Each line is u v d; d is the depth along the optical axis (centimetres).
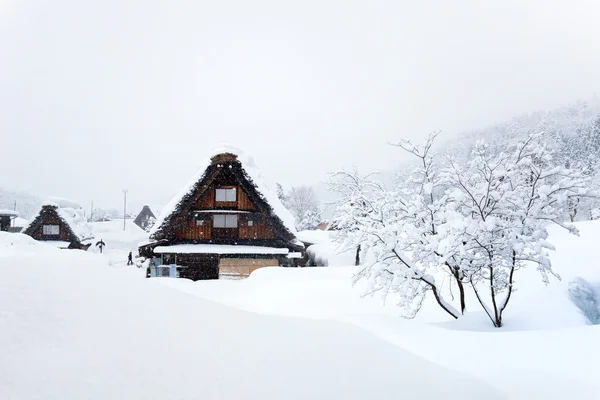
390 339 411
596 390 287
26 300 271
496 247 681
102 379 203
